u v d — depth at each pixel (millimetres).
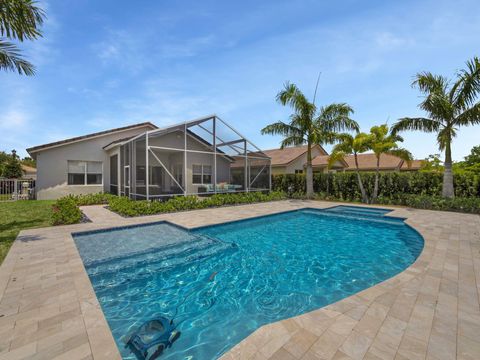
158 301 3807
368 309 2854
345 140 13719
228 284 4406
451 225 7707
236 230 8250
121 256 5285
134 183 11047
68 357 2068
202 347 2740
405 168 22125
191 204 10914
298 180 16938
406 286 3455
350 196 14617
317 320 2641
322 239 7297
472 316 2697
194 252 5914
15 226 7172
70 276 3752
